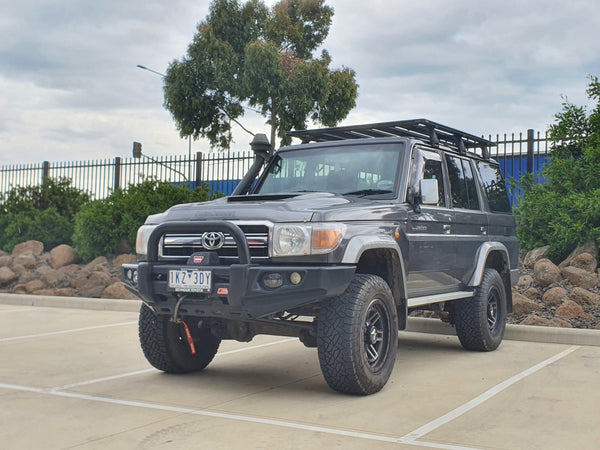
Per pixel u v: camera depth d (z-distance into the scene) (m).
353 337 4.31
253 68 19.27
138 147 22.05
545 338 7.00
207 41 20.27
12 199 14.74
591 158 9.76
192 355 5.28
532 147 12.70
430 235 5.51
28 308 9.77
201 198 13.16
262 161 6.20
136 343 6.71
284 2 21.16
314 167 5.77
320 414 3.99
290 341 7.08
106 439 3.46
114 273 11.27
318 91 20.03
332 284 4.20
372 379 4.47
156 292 4.61
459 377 5.16
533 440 3.47
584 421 3.85
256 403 4.29
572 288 8.20
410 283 5.27
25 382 4.91
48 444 3.37
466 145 6.97
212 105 20.73
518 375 5.23
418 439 3.48
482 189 6.83
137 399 4.39
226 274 4.29
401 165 5.39
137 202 12.38
